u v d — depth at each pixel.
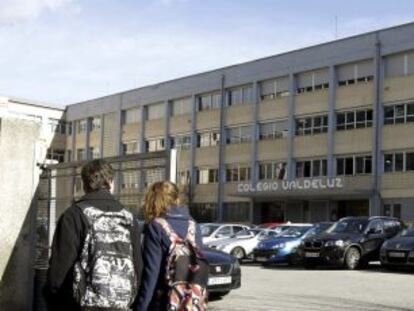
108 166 4.81
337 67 51.56
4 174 8.52
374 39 48.59
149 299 5.04
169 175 7.18
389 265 20.16
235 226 27.38
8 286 8.42
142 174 7.61
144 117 70.81
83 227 4.52
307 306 12.20
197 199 62.81
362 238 21.86
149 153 7.52
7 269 8.44
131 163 7.82
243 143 59.09
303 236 23.95
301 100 54.06
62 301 4.52
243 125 59.34
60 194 8.85
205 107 63.59
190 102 65.06
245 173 58.75
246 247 26.50
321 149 52.16
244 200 58.75
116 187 8.00
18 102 81.25
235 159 59.56
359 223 22.67
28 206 8.64
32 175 8.72
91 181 4.74
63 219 4.54
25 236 8.59
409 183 45.84
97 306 4.41
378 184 47.72
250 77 58.56
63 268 4.45
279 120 56.03
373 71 48.69
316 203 53.31
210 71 62.75
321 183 51.16
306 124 53.81
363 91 49.28
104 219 4.59
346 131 50.44
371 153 48.56
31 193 8.68
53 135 83.88
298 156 53.91
